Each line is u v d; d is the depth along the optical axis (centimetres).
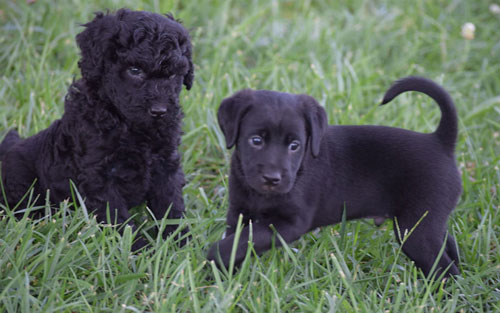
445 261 479
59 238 480
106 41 479
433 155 480
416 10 1049
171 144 519
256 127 446
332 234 533
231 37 884
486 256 510
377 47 975
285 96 463
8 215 488
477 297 473
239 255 447
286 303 442
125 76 473
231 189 488
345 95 800
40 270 437
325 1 1093
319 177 484
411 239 476
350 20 1004
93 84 496
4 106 718
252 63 905
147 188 521
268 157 442
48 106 699
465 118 779
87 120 496
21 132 670
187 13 927
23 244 439
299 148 455
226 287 436
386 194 493
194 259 448
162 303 409
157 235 517
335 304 421
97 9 923
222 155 692
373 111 730
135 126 495
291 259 490
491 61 963
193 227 538
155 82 473
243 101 460
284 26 977
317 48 911
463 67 944
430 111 796
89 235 464
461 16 1069
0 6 915
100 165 498
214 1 998
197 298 414
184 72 488
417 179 475
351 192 495
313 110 463
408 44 976
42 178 542
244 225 491
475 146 716
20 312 410
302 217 473
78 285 420
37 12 906
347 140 502
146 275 454
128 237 463
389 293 473
